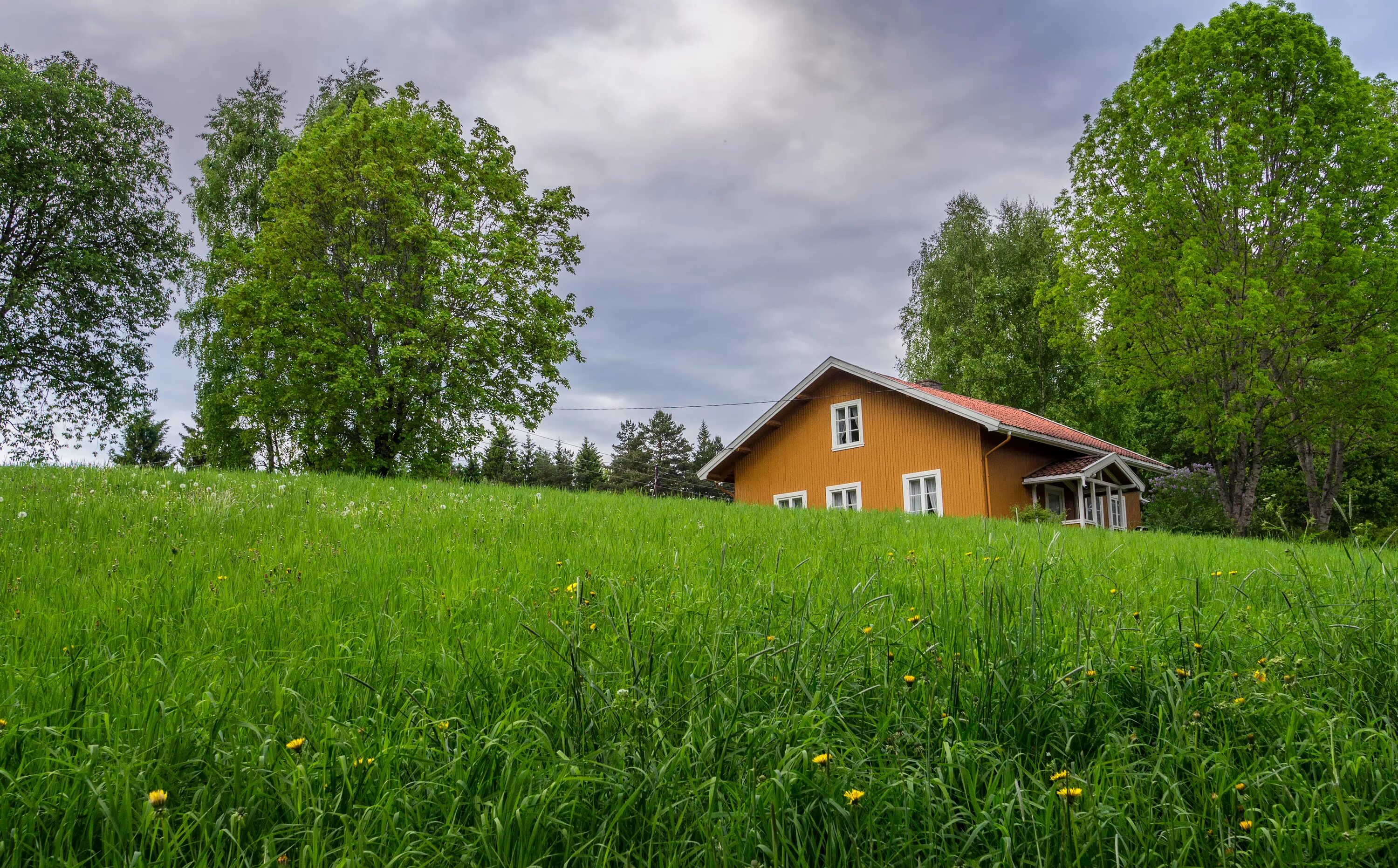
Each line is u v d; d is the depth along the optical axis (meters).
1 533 6.02
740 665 3.07
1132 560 6.93
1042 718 2.85
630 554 5.98
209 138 30.83
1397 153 18.62
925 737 2.67
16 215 28.19
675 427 97.06
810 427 27.31
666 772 2.39
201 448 31.36
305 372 23.30
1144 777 2.50
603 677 2.97
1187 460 40.81
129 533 6.34
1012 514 22.78
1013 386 36.50
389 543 6.19
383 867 2.00
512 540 6.86
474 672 3.00
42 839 2.04
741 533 8.11
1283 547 8.86
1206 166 19.73
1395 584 4.01
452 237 23.92
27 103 28.45
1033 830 2.28
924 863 2.18
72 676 2.76
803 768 2.45
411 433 24.19
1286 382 20.48
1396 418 20.19
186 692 2.78
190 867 1.96
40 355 28.27
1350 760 2.56
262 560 5.36
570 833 2.18
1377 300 18.67
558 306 26.50
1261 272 19.20
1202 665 3.34
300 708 2.64
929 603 4.01
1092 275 22.56
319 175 23.95
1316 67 19.59
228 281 28.27
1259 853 2.23
